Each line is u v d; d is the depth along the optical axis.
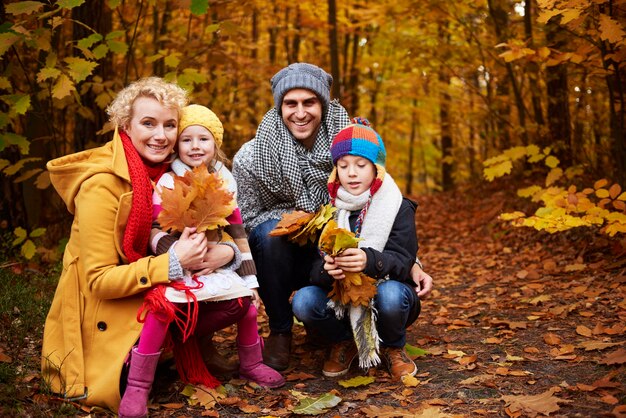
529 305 3.80
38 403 2.41
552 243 5.15
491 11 6.91
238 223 2.73
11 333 3.00
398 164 17.80
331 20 8.71
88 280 2.45
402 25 8.97
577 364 2.75
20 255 4.16
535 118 7.34
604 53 4.29
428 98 11.83
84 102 4.86
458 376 2.76
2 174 4.38
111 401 2.41
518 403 2.34
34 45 3.57
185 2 3.83
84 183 2.48
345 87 12.38
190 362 2.68
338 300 2.69
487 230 6.52
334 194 2.86
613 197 3.95
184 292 2.43
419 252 6.29
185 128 2.66
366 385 2.74
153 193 2.56
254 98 9.27
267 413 2.50
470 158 11.22
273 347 3.00
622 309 3.41
